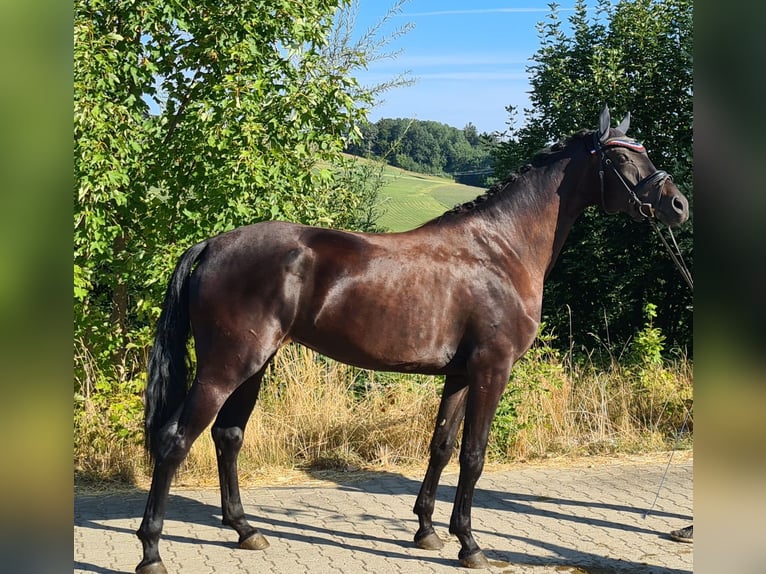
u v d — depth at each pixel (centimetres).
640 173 445
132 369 718
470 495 427
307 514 523
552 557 445
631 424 742
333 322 409
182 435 396
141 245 686
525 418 691
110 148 636
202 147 662
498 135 1138
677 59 1003
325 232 423
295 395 700
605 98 1014
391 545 463
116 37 644
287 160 677
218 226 652
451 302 420
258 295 402
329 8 731
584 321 1039
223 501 458
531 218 450
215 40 680
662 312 1004
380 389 734
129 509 541
